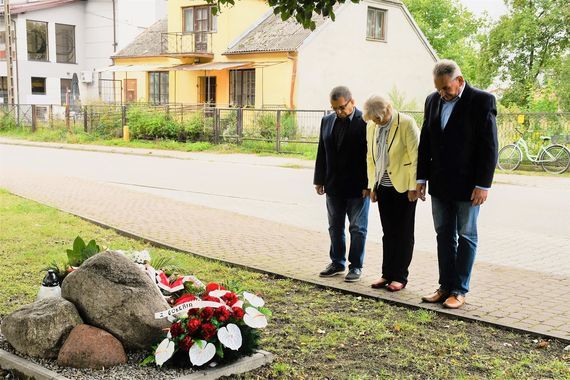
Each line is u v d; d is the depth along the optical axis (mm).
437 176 5574
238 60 31031
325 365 4340
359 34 30750
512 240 9219
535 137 20266
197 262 7301
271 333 4949
